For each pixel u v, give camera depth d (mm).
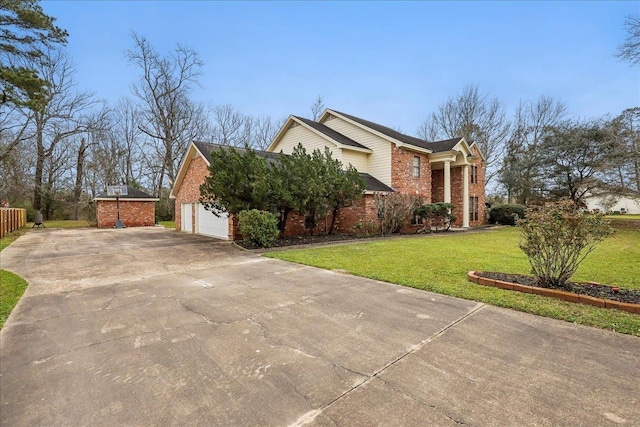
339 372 2717
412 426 2037
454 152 17875
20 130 23000
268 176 10852
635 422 2061
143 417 2182
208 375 2709
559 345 3162
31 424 2131
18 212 21609
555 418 2105
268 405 2285
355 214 15156
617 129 17719
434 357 2953
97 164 30000
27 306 4684
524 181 22344
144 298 5020
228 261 8219
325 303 4586
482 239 12656
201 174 15688
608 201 18734
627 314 3920
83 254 9812
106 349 3236
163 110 27469
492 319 3865
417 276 6043
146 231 19000
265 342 3334
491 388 2451
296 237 13094
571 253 4836
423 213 15531
